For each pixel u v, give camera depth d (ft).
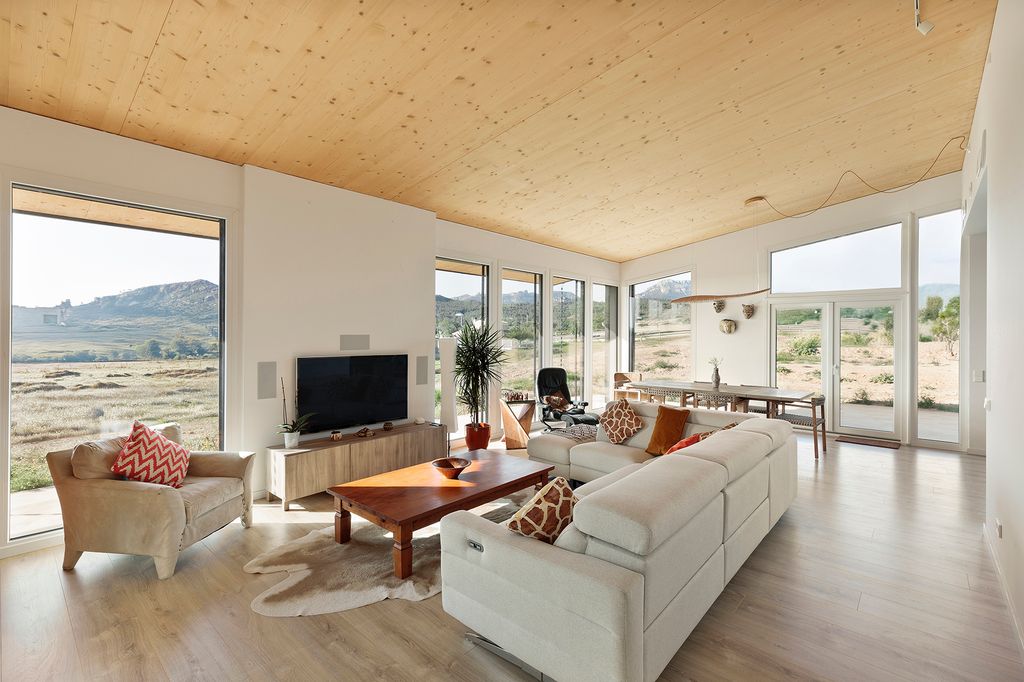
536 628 6.10
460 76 10.43
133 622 7.79
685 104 12.49
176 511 9.36
